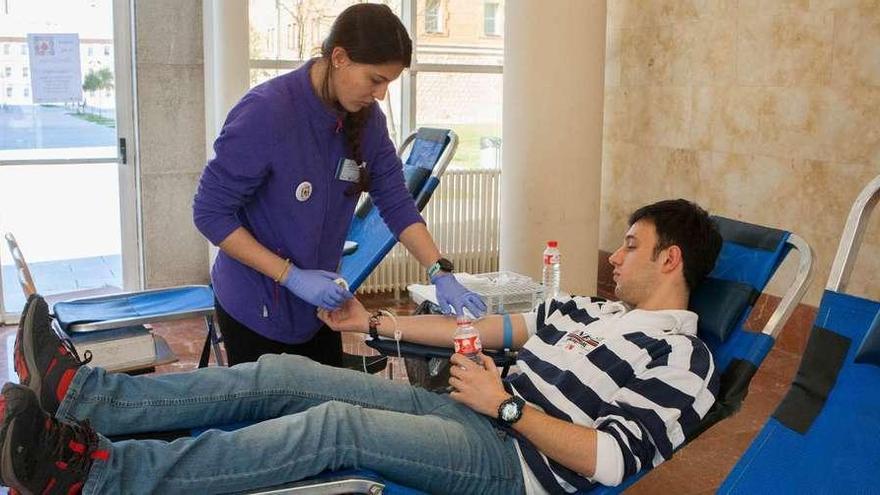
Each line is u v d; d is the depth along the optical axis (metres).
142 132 5.08
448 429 1.96
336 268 2.38
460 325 2.03
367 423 1.90
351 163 2.23
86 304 2.91
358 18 1.98
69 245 5.13
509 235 4.14
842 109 4.13
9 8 4.75
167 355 2.89
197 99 5.17
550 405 2.00
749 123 4.62
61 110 4.96
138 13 4.95
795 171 4.39
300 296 2.17
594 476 1.82
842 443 1.74
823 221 4.26
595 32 3.99
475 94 5.98
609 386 1.98
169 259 5.29
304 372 2.13
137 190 5.20
